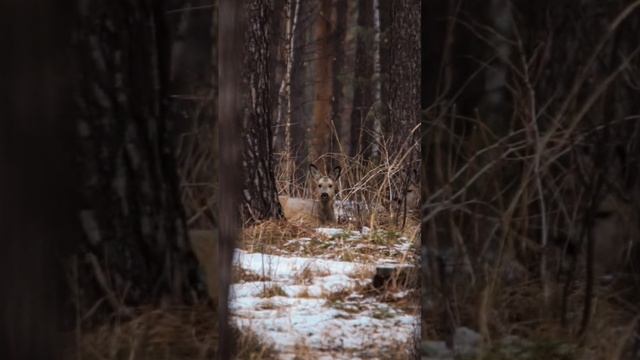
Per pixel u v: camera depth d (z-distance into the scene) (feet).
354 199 42.39
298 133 80.02
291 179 54.08
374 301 24.79
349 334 21.26
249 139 41.22
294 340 20.17
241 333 19.26
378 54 74.90
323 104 79.41
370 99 77.46
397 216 38.32
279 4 86.33
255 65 41.91
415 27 58.80
